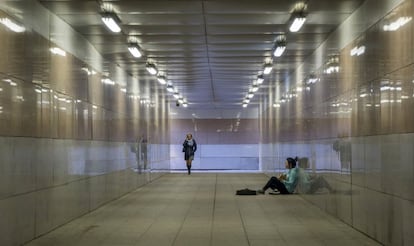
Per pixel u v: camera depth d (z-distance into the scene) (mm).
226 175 26391
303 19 9844
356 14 9547
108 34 11609
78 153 11211
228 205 13344
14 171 7652
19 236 7871
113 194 14789
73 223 10406
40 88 8836
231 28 11258
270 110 24734
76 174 11039
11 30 7512
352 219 9883
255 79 19547
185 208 12758
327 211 11984
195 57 14695
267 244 8344
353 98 9742
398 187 7305
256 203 13773
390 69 7594
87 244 8312
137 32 11562
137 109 19438
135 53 13164
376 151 8320
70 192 10602
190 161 27531
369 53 8664
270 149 24875
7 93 7375
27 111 8203
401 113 7152
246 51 13883
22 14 8000
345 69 10336
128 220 10828
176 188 18594
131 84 18203
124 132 16766
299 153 16172
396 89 7340
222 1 9227
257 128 34344
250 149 34312
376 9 8281
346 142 10281
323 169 12492
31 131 8383
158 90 23266
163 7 9570
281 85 20641
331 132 11656
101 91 13609
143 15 10133
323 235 9094
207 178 23922
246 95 25844
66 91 10367
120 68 16297
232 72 17688
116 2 9164
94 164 12656
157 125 25234
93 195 12492
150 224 10305
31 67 8391
